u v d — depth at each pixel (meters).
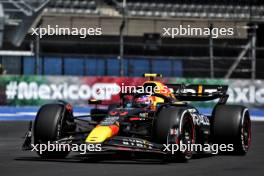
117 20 93.62
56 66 83.38
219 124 33.31
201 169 27.02
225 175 25.03
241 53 88.62
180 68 86.00
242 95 78.81
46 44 91.06
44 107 30.52
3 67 80.88
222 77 88.06
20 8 92.25
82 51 93.06
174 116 28.66
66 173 24.91
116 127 28.84
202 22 94.25
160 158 31.78
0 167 27.12
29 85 76.25
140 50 95.56
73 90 76.81
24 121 63.94
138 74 84.56
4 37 90.88
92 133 27.97
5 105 75.88
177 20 94.88
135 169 26.50
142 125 32.50
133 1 97.56
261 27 95.75
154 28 95.19
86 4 97.31
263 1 97.50
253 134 49.94
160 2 98.25
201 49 97.19
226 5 97.69
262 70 84.81
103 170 26.00
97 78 77.00
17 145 39.75
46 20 91.81
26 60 81.50
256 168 27.73
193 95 35.91
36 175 24.30
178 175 24.73
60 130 29.86
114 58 84.94
